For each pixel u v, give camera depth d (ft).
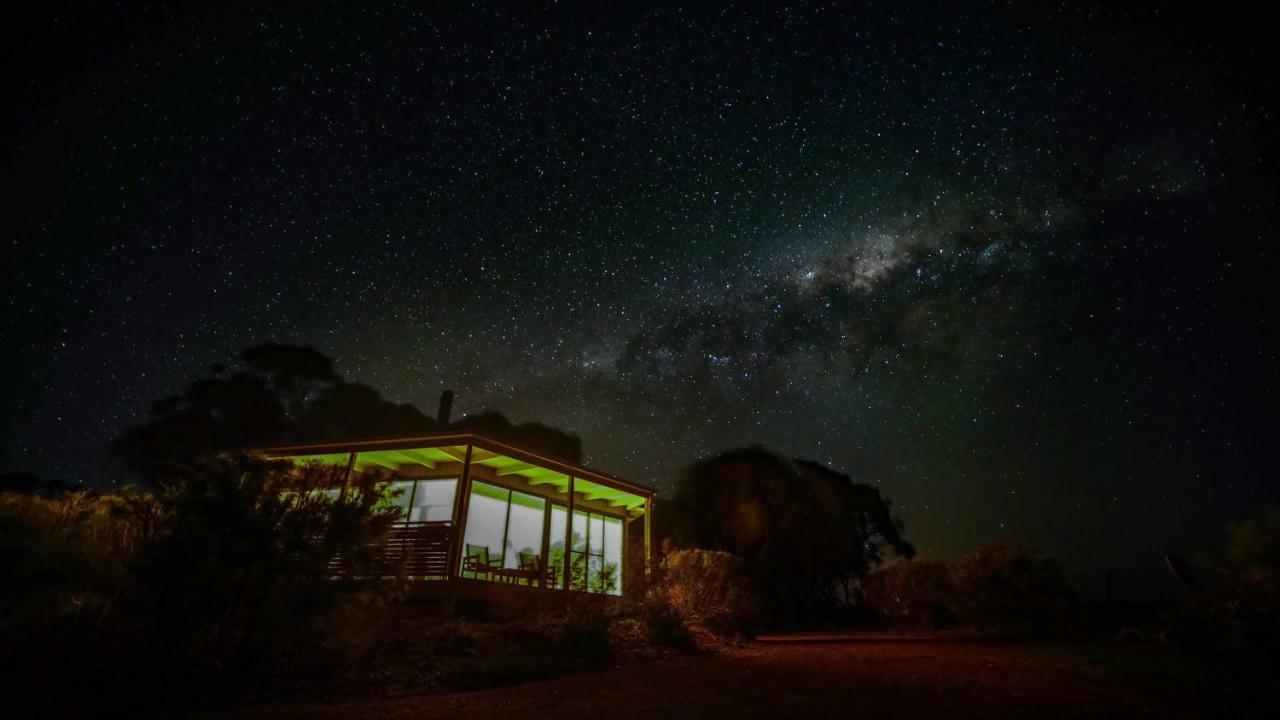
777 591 76.33
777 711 19.40
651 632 36.96
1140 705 19.27
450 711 20.20
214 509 23.80
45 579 23.02
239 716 19.12
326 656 25.75
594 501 63.41
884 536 90.27
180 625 23.15
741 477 84.28
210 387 80.02
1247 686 22.38
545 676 27.50
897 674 26.30
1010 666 28.22
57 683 20.25
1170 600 52.95
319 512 26.03
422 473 52.90
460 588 41.34
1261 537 27.84
